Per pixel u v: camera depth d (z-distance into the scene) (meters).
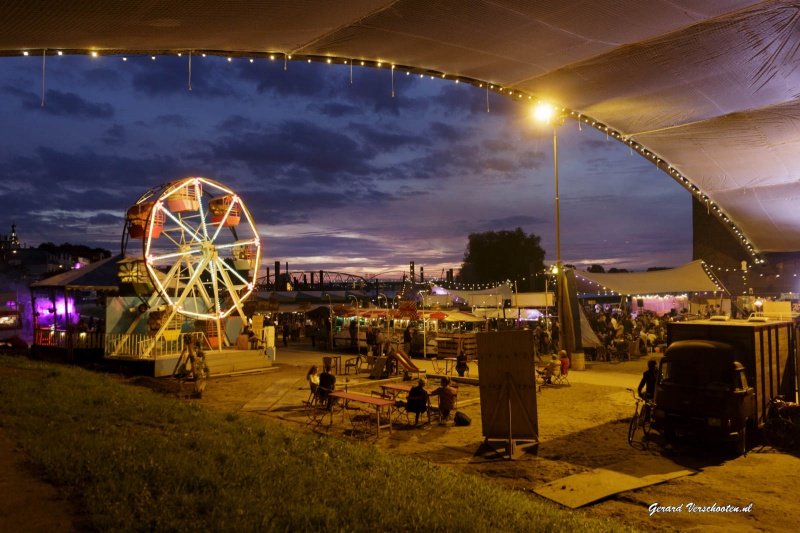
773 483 9.14
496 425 11.09
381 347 25.08
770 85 14.79
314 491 6.47
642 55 12.90
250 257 26.56
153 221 22.95
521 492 8.38
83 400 11.59
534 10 10.22
